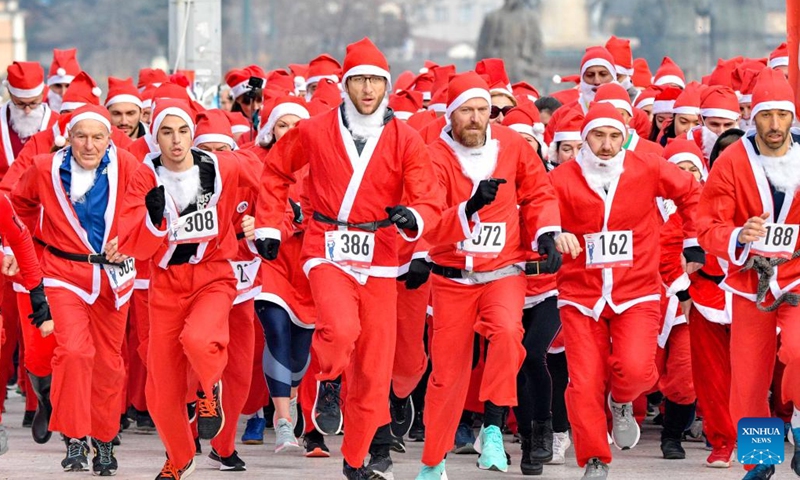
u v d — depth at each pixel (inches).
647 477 871.7
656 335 818.2
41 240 859.4
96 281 847.7
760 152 777.6
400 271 874.1
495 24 4515.3
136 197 774.5
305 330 959.0
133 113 1102.4
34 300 818.2
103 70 6845.5
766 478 791.1
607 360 816.3
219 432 800.9
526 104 968.9
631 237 820.0
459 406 801.6
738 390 788.6
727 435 903.7
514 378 780.0
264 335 963.3
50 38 6993.1
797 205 772.0
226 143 940.6
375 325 767.1
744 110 1171.9
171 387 787.4
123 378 868.6
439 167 805.9
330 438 1042.1
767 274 767.7
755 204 775.7
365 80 763.4
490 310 786.8
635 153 829.2
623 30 6486.2
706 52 5895.7
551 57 6471.5
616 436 835.4
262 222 789.2
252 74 1373.0
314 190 775.7
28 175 853.8
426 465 805.9
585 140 824.9
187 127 774.5
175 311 782.5
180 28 1556.3
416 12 7721.5
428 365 1008.9
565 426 911.0
